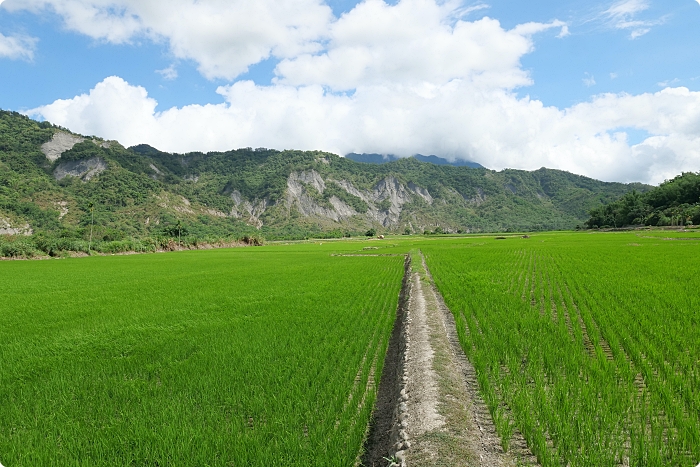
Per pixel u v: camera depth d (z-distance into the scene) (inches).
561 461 195.0
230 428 232.2
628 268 880.3
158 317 542.0
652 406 241.3
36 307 641.6
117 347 397.1
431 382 277.4
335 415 246.8
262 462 196.9
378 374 319.0
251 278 983.0
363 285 822.5
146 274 1160.2
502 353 337.7
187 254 2394.2
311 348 382.3
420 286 685.9
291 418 239.0
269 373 313.3
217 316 539.5
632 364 316.5
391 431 238.7
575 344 355.3
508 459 197.3
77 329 486.0
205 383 294.8
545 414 228.2
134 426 234.5
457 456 194.2
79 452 214.8
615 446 198.1
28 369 338.3
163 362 350.6
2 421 251.4
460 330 410.0
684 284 643.5
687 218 3474.4
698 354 321.1
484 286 697.0
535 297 592.1
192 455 205.0
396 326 510.0
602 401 242.1
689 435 204.8
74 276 1131.3
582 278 755.4
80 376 319.6
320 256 1834.4
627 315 448.5
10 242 2074.3
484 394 261.3
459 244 2488.9
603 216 4849.9
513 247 1931.6
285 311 560.4
